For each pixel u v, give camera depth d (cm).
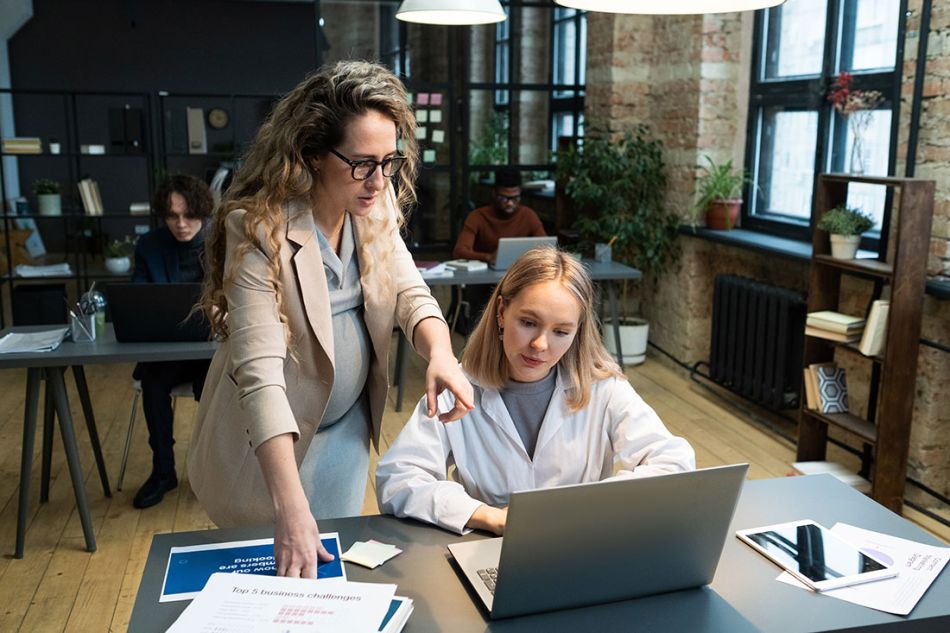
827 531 173
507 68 684
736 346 499
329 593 138
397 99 165
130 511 367
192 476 198
